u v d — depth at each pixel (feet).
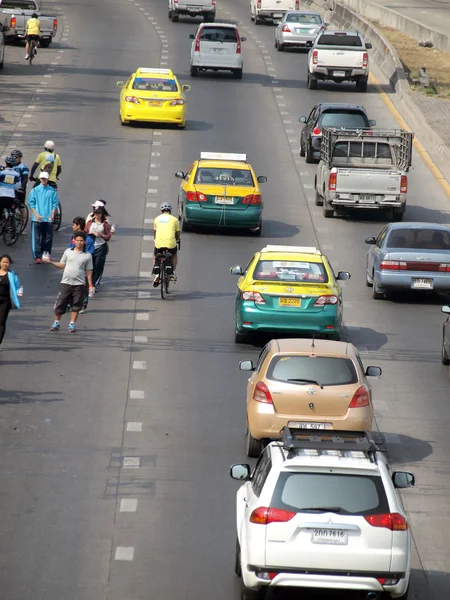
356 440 105.29
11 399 166.50
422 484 141.38
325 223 305.53
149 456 146.82
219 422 161.27
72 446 149.07
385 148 312.09
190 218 284.82
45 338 199.00
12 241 265.54
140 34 588.09
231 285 245.04
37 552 117.08
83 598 106.83
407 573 97.86
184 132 391.24
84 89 448.65
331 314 196.75
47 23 532.32
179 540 121.60
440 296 247.09
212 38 480.64
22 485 135.23
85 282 210.59
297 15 561.43
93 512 128.26
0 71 474.49
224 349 198.70
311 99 453.17
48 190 248.73
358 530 96.84
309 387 142.10
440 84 501.56
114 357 190.29
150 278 247.09
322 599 100.73
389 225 245.65
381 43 550.36
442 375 188.75
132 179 331.57
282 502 97.81
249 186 286.66
